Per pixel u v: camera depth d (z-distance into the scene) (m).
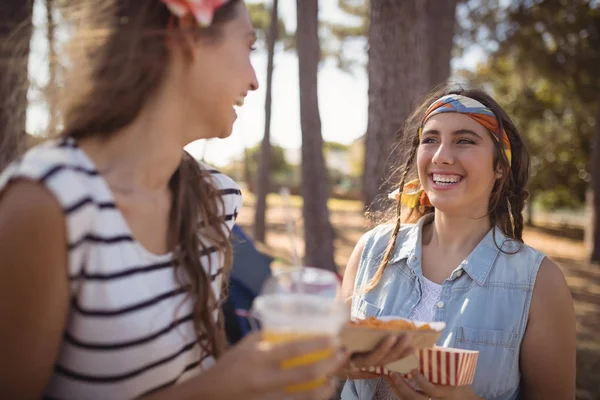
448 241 2.16
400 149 2.65
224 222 1.54
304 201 7.71
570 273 11.39
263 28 15.18
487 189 2.11
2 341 1.00
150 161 1.25
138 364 1.17
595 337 6.46
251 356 1.01
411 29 4.77
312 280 1.17
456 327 1.96
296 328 1.04
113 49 1.19
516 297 1.94
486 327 1.93
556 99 16.16
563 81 11.84
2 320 0.99
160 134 1.25
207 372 1.04
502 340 1.91
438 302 2.03
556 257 13.74
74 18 1.23
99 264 1.09
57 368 1.14
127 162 1.23
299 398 1.04
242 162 25.62
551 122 17.83
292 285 1.15
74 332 1.11
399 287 2.17
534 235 18.64
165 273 1.25
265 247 11.27
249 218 17.14
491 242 2.07
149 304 1.19
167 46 1.22
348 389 2.19
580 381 4.91
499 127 2.06
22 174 1.00
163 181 1.32
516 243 2.06
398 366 1.58
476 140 2.04
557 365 1.87
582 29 10.64
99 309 1.09
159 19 1.21
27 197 0.99
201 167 1.54
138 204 1.22
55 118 1.23
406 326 1.50
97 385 1.13
